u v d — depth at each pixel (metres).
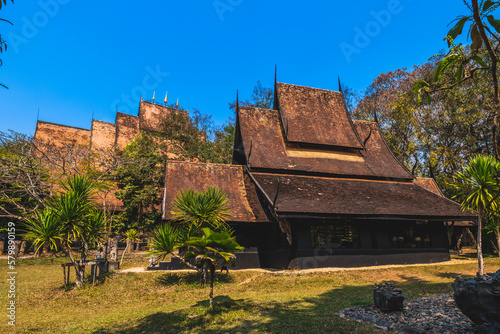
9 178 19.69
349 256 15.50
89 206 12.30
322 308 8.00
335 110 23.72
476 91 25.34
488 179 9.78
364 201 16.73
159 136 39.91
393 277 13.16
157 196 32.25
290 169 19.30
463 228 22.94
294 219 15.02
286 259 14.96
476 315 5.32
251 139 20.59
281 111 22.08
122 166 30.86
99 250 14.31
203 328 6.68
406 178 21.50
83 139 41.97
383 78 38.44
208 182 17.67
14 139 19.53
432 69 31.41
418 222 17.56
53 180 20.69
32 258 23.69
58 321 8.18
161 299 10.66
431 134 30.75
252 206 16.78
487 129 25.83
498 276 5.12
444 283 11.35
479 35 4.00
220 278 13.54
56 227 11.19
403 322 6.43
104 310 9.56
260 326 6.54
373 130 25.05
